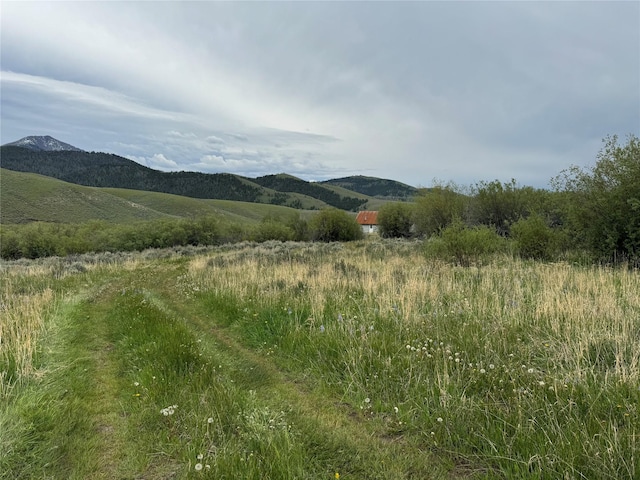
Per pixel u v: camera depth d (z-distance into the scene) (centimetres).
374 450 311
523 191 2731
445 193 3431
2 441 305
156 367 468
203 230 4962
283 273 1137
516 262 1305
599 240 1310
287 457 286
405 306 661
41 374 454
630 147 1256
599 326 511
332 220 4988
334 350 506
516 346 466
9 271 1728
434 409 355
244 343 619
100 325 746
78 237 4100
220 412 358
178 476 283
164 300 1024
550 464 264
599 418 311
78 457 307
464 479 278
